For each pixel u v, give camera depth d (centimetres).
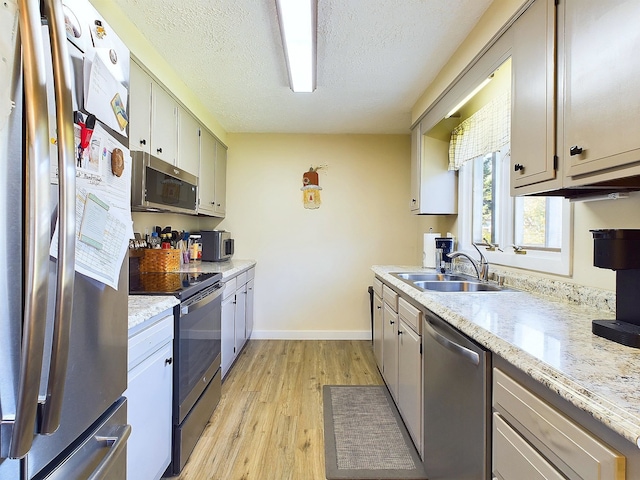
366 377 286
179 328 167
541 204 185
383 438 200
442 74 238
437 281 226
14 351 60
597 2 97
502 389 97
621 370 74
